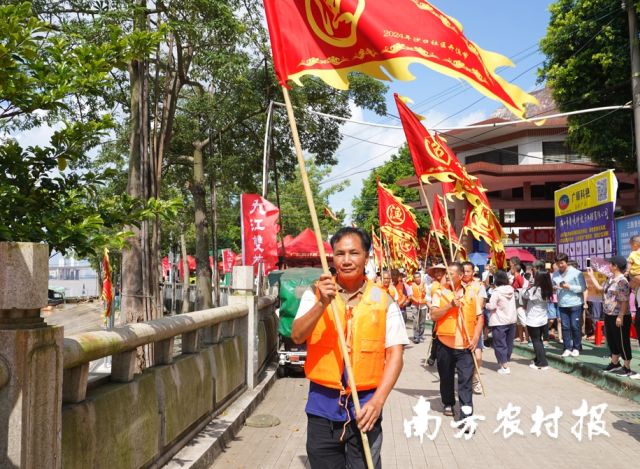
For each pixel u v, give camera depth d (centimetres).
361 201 4447
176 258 4000
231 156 1747
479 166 2352
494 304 1020
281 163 2006
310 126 1759
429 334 1819
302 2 378
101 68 364
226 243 5294
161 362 496
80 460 316
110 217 387
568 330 1089
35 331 267
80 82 355
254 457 544
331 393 315
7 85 316
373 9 374
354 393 293
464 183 776
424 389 901
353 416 310
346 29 375
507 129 2488
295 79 367
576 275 1087
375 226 4175
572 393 846
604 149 1727
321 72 373
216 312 640
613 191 1091
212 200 1855
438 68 369
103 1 980
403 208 1502
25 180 358
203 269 1853
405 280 1680
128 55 376
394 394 861
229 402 696
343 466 319
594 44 1658
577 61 1678
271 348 1148
